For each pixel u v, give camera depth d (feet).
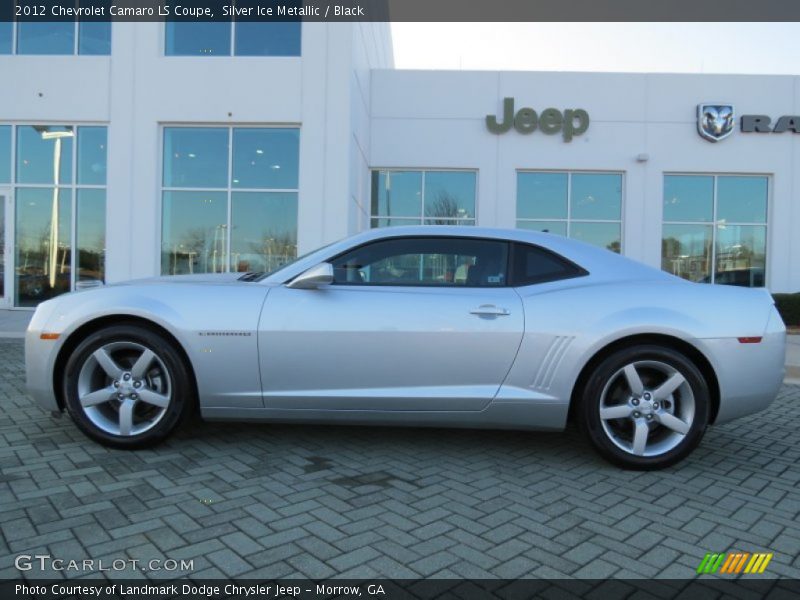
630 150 46.96
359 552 8.44
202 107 38.11
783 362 12.16
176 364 12.06
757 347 11.84
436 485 11.05
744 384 11.79
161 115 38.24
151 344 12.00
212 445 13.05
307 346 11.83
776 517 9.93
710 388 12.10
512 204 47.11
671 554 8.58
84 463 11.69
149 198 38.45
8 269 40.14
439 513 9.80
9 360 23.04
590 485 11.23
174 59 38.14
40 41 39.22
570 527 9.40
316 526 9.21
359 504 10.09
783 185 46.91
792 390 21.50
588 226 47.67
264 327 11.84
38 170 39.63
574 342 11.67
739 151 46.80
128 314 12.03
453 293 12.14
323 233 37.68
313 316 11.87
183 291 12.26
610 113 46.88
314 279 11.73
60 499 9.97
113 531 8.88
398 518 9.58
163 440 12.41
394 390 11.85
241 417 12.21
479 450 13.23
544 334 11.73
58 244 39.83
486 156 46.98
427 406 11.84
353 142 38.99
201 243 39.19
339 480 11.18
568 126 46.60
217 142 38.91
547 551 8.60
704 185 47.52
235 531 8.97
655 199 47.11
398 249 12.60
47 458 11.95
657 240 47.26
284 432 14.16
